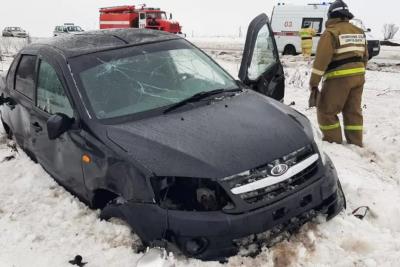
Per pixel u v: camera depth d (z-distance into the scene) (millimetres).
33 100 4961
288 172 3361
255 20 5172
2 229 4125
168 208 3254
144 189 3334
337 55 5602
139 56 4473
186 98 4184
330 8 5703
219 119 3770
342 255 3383
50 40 5125
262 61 5355
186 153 3365
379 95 9453
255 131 3604
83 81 4121
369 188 4375
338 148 5664
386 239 3562
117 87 4137
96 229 3883
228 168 3240
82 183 4086
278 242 3453
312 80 5625
